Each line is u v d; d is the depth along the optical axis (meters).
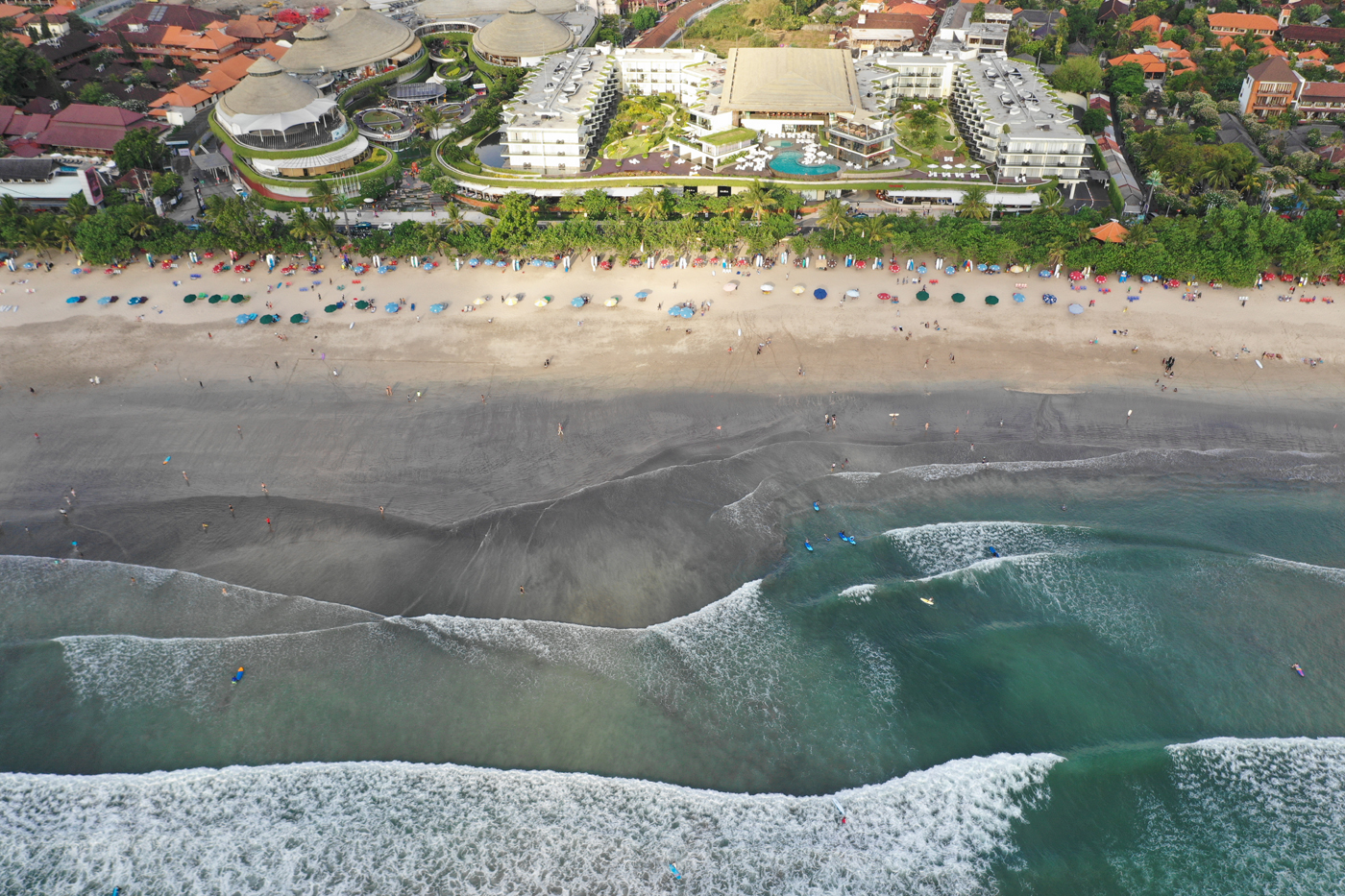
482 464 97.56
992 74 171.88
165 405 106.94
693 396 107.50
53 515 91.06
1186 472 95.06
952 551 85.19
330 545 87.12
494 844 62.66
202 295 128.12
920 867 60.88
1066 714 70.25
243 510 91.62
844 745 68.50
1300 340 114.56
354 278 132.62
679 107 177.50
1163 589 80.56
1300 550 84.88
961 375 110.44
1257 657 74.44
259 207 148.38
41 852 62.28
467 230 135.88
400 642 77.00
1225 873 60.44
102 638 77.38
